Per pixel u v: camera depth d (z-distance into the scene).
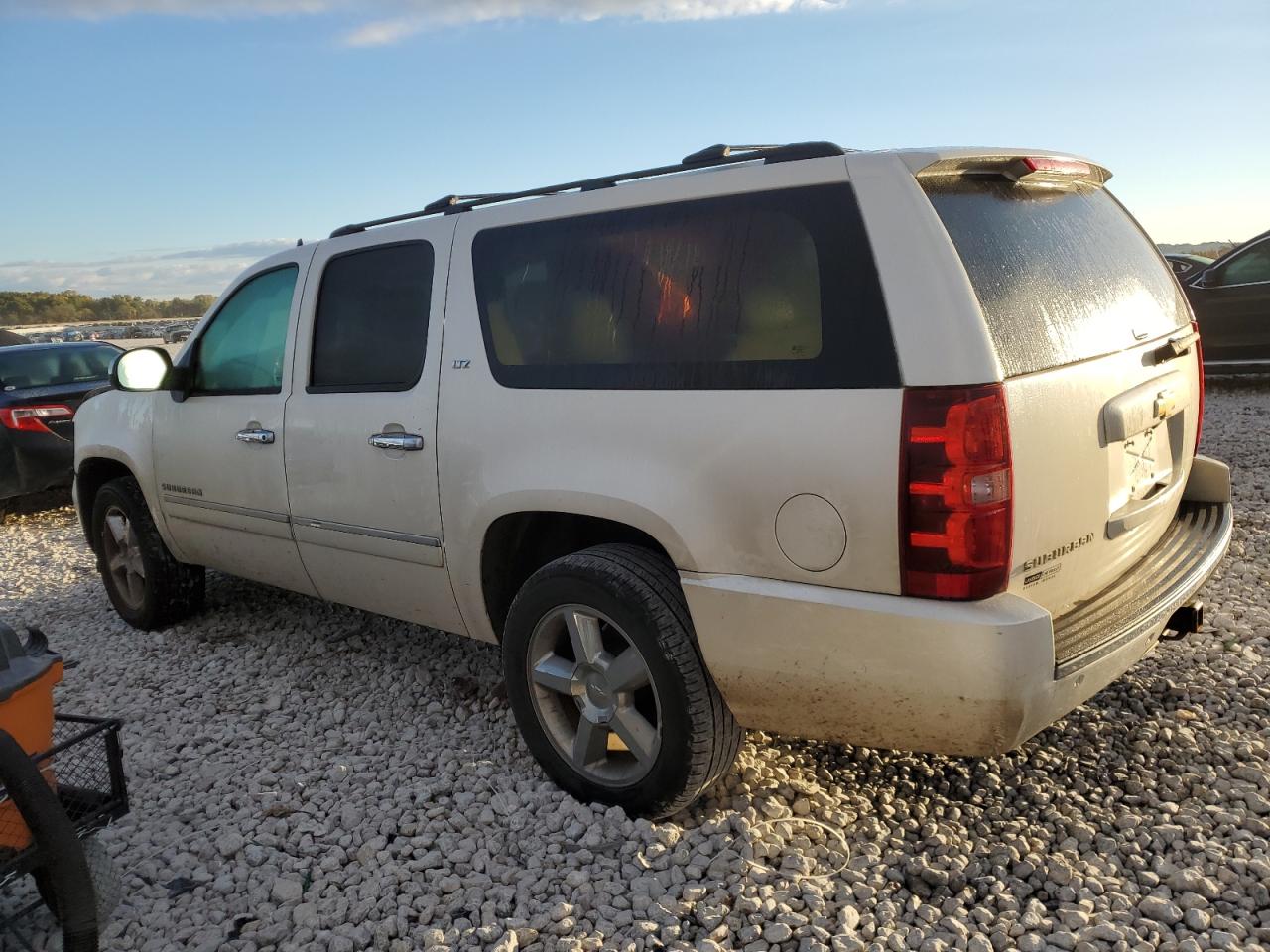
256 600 5.39
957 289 2.28
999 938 2.34
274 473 3.99
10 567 7.01
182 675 4.41
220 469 4.27
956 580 2.25
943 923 2.40
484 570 3.26
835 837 2.78
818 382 2.41
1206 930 2.34
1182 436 3.20
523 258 3.14
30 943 2.42
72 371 9.59
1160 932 2.33
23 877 2.45
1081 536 2.56
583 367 2.90
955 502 2.22
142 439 4.72
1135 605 2.67
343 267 3.79
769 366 2.50
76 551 7.38
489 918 2.52
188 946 2.49
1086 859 2.64
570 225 3.03
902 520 2.28
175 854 2.92
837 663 2.44
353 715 3.89
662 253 2.79
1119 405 2.65
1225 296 10.34
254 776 3.38
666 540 2.67
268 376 4.11
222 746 3.68
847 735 2.58
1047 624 2.27
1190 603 3.04
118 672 4.51
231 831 3.02
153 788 3.35
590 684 2.94
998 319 2.34
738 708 2.69
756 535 2.52
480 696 3.98
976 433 2.21
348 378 3.70
